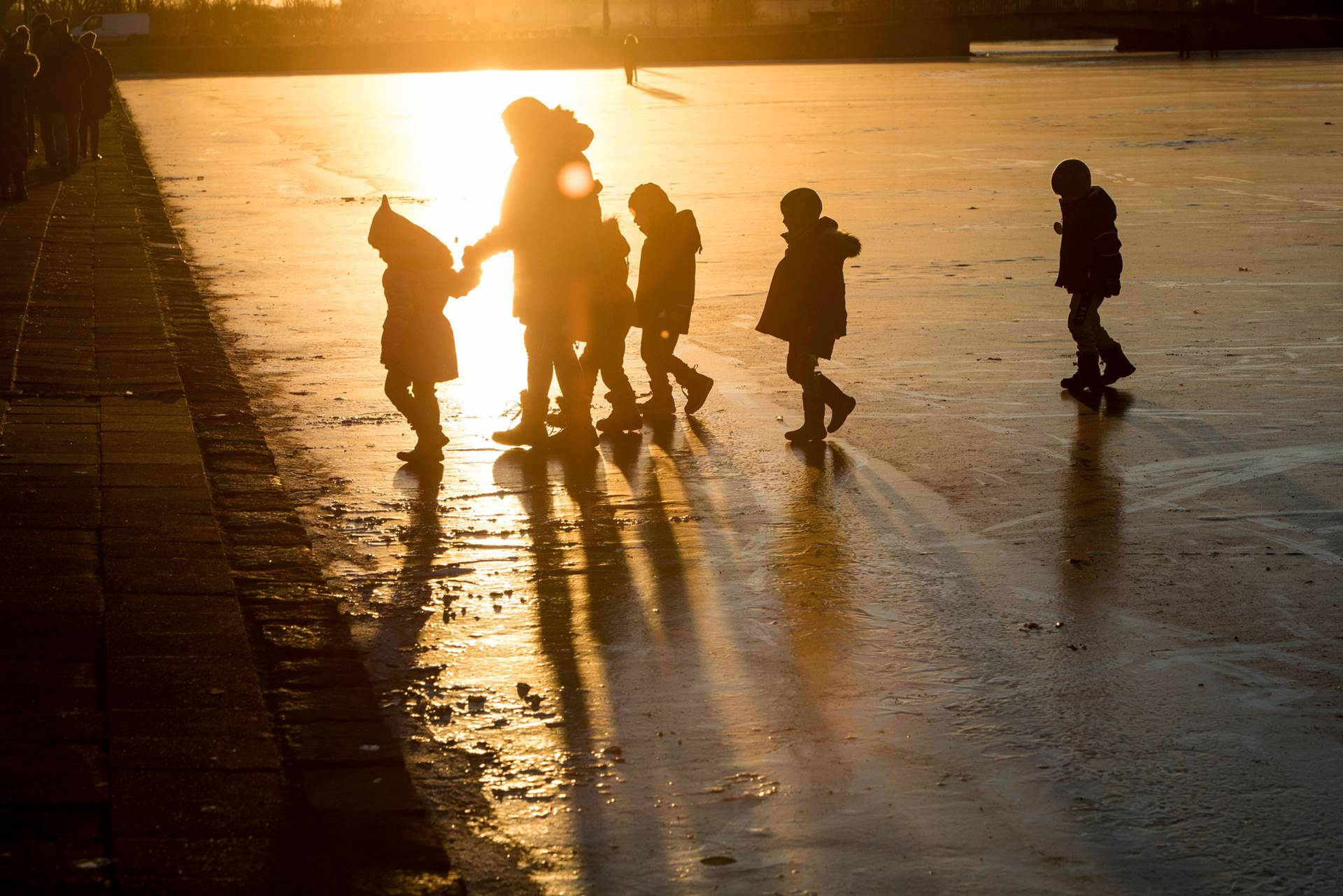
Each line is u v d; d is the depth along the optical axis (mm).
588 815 5465
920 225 23828
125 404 11406
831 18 137250
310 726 5887
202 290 18250
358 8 155750
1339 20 117812
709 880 5016
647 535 8883
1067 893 4938
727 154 37156
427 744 6051
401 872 4766
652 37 127688
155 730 5688
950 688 6637
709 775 5793
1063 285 12281
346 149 40406
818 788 5691
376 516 9227
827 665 6906
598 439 11234
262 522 8727
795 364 10930
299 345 14820
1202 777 5773
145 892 4531
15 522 8266
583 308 10727
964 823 5414
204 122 53219
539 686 6664
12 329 14203
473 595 7832
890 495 9664
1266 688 6633
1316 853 5195
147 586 7336
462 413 12047
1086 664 6895
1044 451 10680
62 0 125438
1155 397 12219
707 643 7168
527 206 10523
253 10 144500
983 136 41719
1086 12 120875
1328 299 16500
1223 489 9680
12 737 5578
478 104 62906
